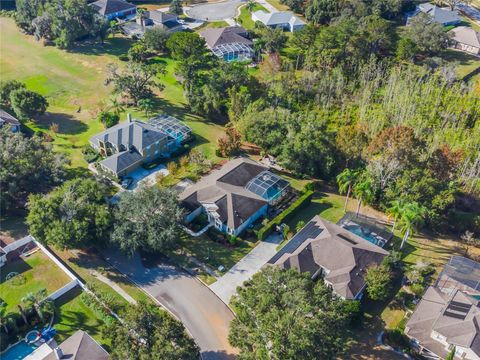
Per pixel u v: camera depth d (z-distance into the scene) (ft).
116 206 248.52
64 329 200.13
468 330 187.01
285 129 313.12
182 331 178.40
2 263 231.71
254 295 184.75
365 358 194.80
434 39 453.17
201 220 262.47
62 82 417.08
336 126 355.36
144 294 221.05
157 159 317.22
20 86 366.84
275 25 535.60
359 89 398.42
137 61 445.37
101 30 483.51
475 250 255.09
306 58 431.02
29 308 201.67
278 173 309.01
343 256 225.56
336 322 180.04
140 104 360.89
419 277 226.79
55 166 277.23
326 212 276.21
